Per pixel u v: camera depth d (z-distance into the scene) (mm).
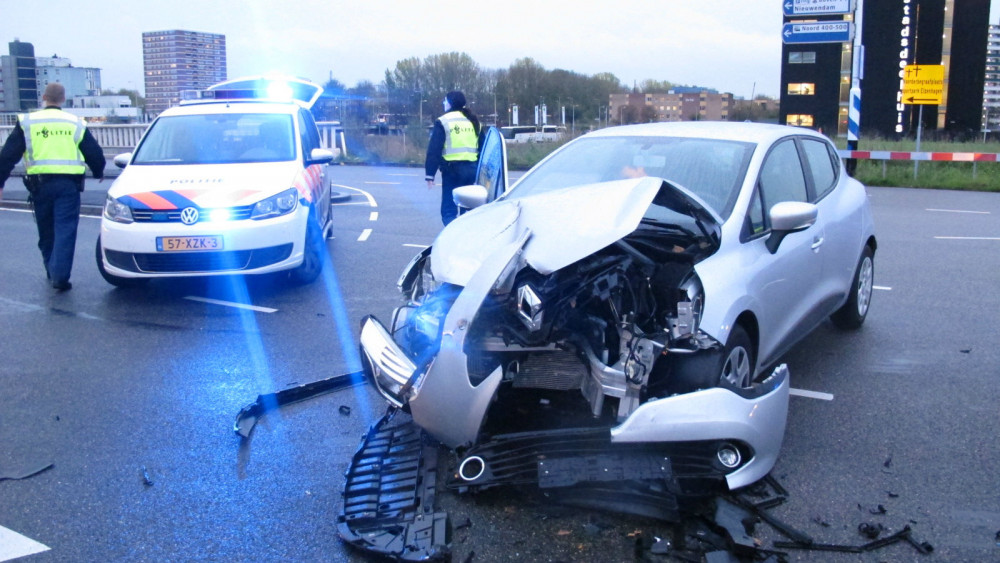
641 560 3309
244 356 6121
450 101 9367
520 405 3998
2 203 15422
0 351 6258
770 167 5086
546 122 52125
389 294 8047
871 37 64688
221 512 3805
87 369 5828
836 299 5867
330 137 29031
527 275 3795
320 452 4422
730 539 3363
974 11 66250
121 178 8148
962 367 5715
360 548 3404
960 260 9508
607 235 3734
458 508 3742
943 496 3877
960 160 19047
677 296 3850
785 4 20781
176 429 4754
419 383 3717
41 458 4379
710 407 3584
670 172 4988
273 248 7672
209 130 8922
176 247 7410
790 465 4203
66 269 8195
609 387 3719
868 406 5004
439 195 17328
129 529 3666
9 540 3574
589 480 3498
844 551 3400
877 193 17828
